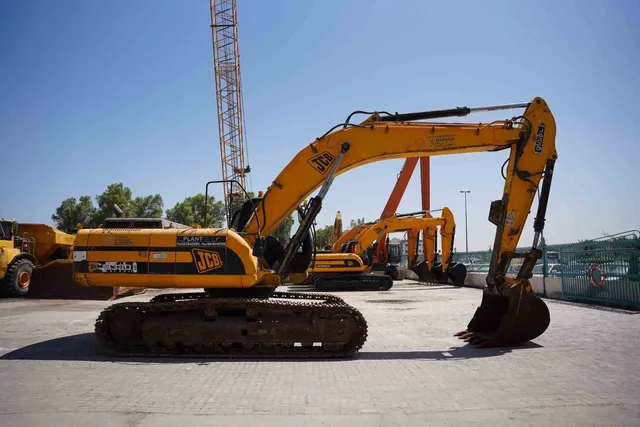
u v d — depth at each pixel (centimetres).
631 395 577
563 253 1784
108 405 541
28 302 1777
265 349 836
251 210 995
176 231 879
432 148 972
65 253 2308
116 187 6525
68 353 843
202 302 835
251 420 494
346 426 479
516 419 496
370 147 970
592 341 932
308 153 967
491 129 973
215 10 4350
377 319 1309
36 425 478
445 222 2639
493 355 826
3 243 1900
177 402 554
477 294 2238
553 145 979
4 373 693
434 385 631
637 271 1400
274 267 932
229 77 4369
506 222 970
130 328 844
